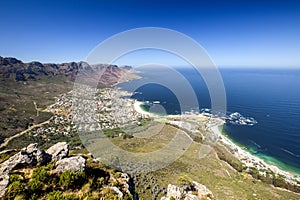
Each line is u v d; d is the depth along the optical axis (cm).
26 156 1019
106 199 969
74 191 941
